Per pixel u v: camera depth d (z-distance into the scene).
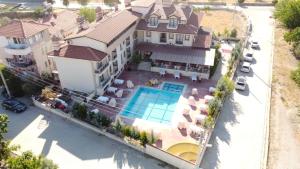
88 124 47.84
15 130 48.34
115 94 56.00
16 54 56.16
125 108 52.25
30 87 55.69
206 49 63.22
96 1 118.56
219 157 41.16
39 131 47.91
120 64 62.09
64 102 52.66
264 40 77.69
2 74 54.16
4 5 117.56
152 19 64.56
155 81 59.00
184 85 58.62
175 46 64.94
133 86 58.47
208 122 44.84
